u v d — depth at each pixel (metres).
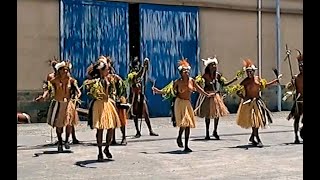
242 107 10.71
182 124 9.77
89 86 8.50
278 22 21.55
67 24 17.67
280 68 21.62
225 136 12.73
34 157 9.28
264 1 21.33
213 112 11.98
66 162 8.64
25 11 16.92
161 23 19.42
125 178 7.05
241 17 20.94
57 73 9.87
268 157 9.07
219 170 7.68
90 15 18.12
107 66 8.52
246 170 7.66
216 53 20.45
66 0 17.64
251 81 10.64
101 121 8.45
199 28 20.09
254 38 21.20
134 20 19.22
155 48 19.31
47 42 17.31
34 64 17.08
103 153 9.50
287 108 21.77
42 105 17.12
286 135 12.77
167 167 8.02
